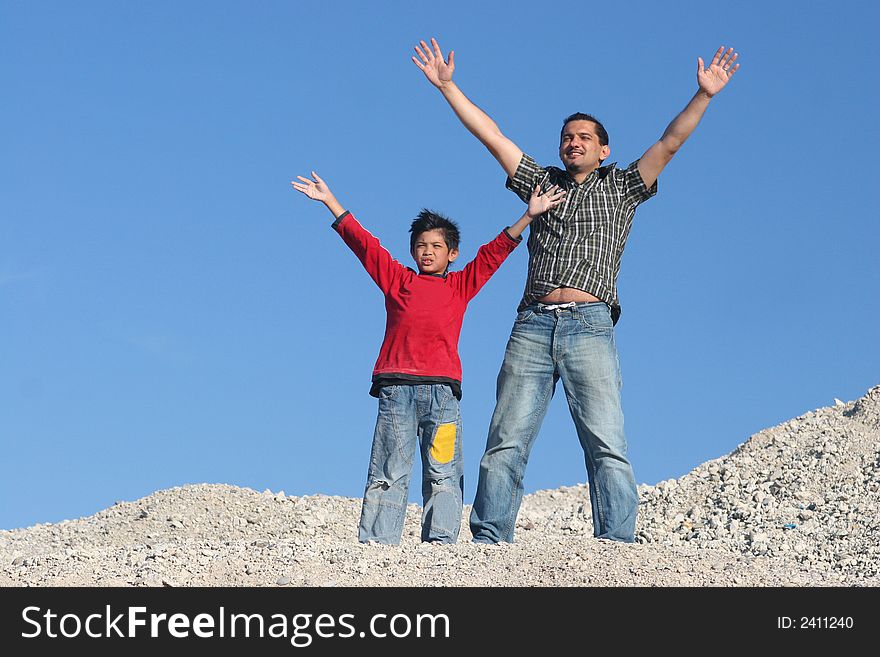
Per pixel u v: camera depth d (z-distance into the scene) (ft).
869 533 28.07
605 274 23.44
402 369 23.03
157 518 35.09
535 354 23.54
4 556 29.63
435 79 24.53
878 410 39.04
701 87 23.11
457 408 23.26
